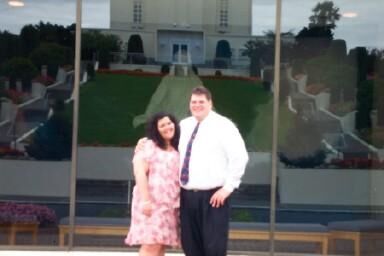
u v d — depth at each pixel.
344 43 9.21
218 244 6.96
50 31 9.09
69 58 9.10
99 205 9.13
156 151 7.07
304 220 9.21
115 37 9.13
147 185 7.04
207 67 9.20
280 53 9.16
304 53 9.19
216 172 6.95
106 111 9.12
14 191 9.13
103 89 9.12
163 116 7.08
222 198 6.90
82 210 9.12
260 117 9.18
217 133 6.93
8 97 9.13
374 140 9.27
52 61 9.10
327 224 9.23
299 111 9.20
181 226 7.10
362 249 9.26
